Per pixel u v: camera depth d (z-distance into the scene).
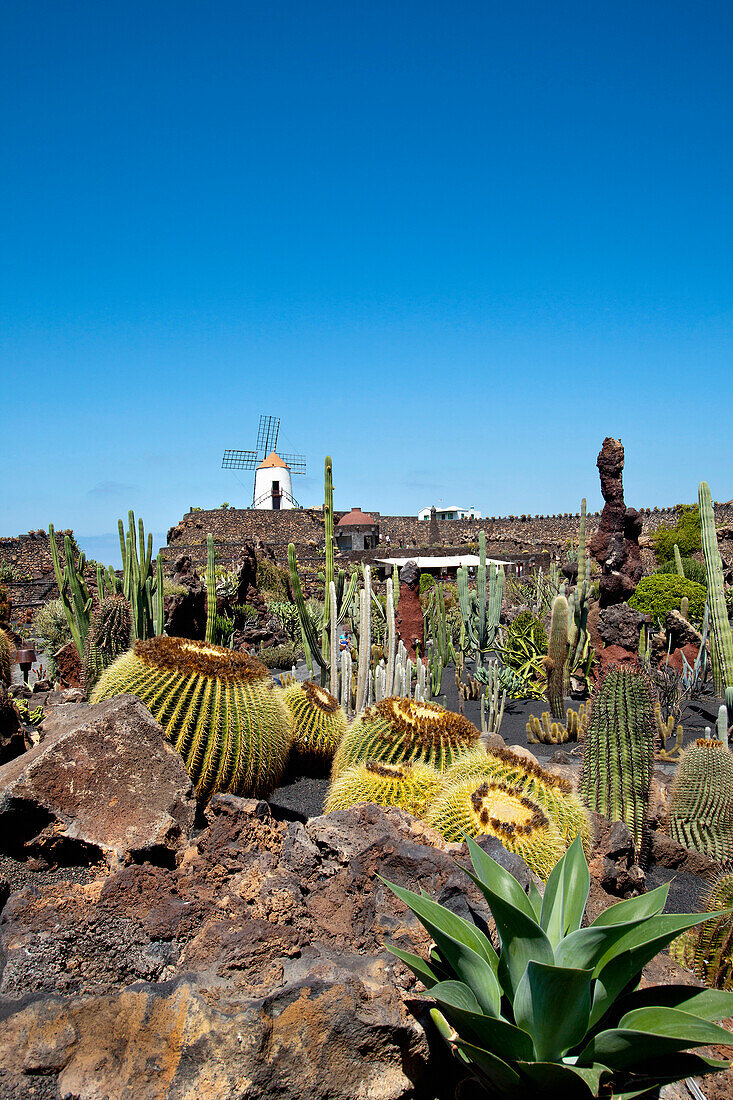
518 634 16.28
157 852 3.66
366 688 9.56
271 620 24.81
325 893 3.25
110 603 8.52
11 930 2.86
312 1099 2.47
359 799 4.81
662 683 11.83
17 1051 2.45
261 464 69.88
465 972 2.53
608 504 12.27
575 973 2.19
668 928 2.56
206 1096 2.38
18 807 3.66
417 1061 2.63
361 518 61.00
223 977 2.70
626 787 5.70
